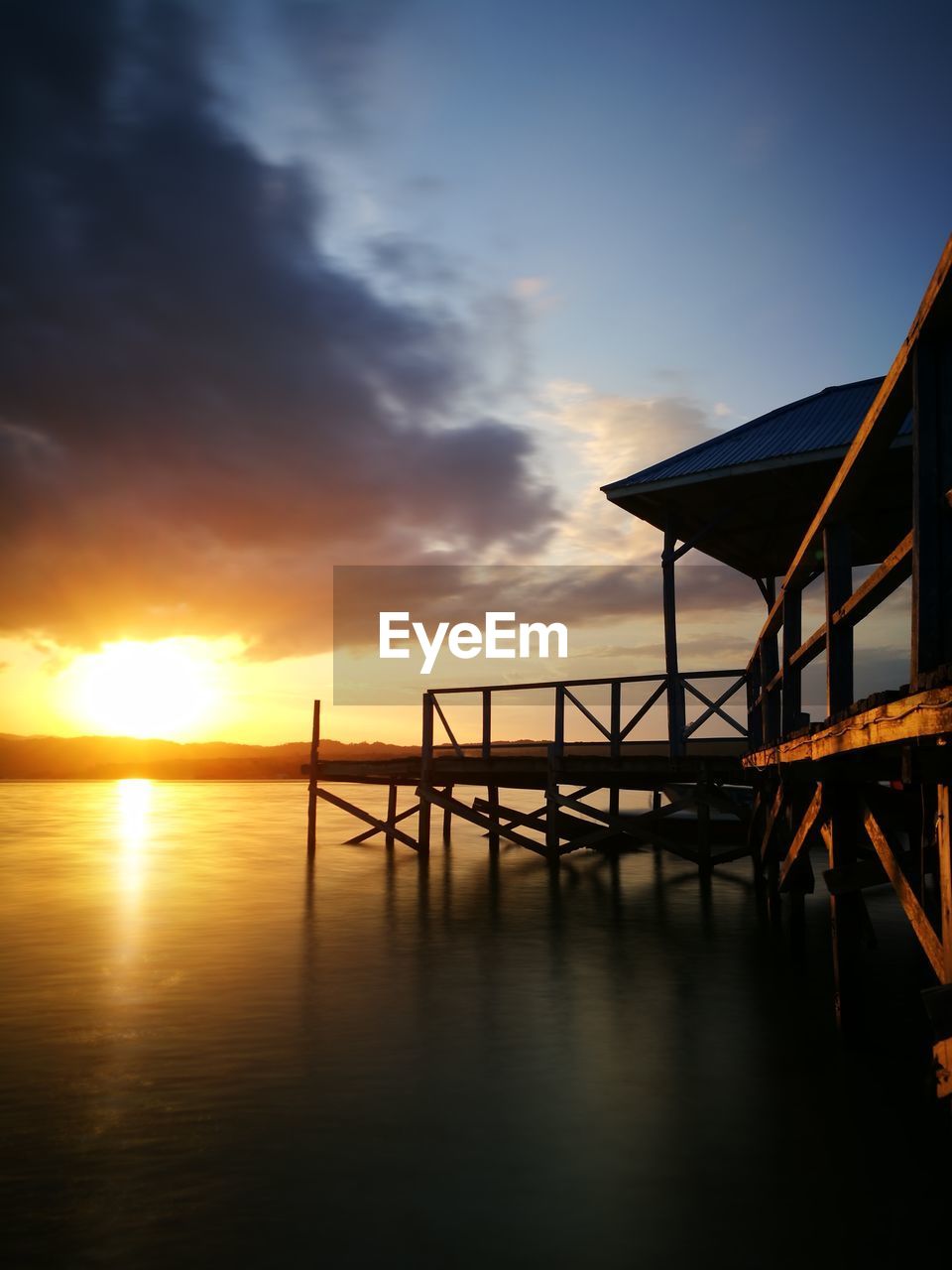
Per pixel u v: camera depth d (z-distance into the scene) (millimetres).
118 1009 8891
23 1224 4656
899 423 4621
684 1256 4266
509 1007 8875
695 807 17734
